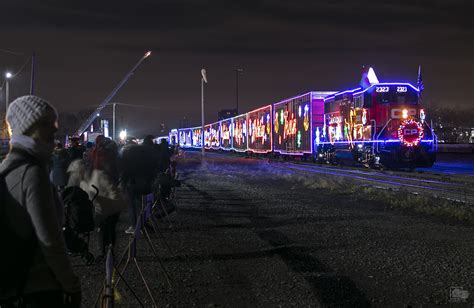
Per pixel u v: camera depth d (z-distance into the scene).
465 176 21.00
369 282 7.21
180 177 27.78
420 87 27.64
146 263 8.40
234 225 12.20
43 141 2.96
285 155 44.91
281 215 13.80
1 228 2.77
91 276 7.59
